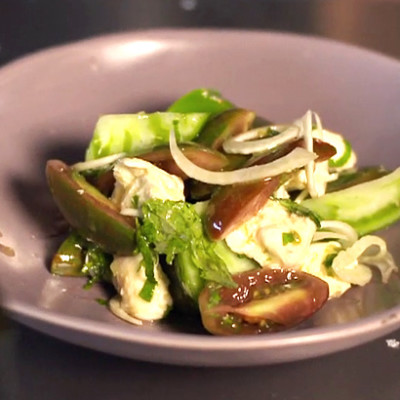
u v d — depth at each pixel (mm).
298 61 516
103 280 422
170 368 387
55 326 350
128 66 509
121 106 503
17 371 383
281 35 522
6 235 429
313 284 392
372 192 434
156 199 399
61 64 492
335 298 410
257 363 353
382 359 395
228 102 482
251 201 397
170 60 515
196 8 733
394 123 493
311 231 412
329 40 521
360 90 506
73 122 489
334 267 414
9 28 698
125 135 436
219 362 351
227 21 712
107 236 403
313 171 424
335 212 427
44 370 384
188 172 406
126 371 385
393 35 698
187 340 342
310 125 424
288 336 343
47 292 410
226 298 383
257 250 403
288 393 379
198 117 441
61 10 729
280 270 396
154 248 397
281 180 414
